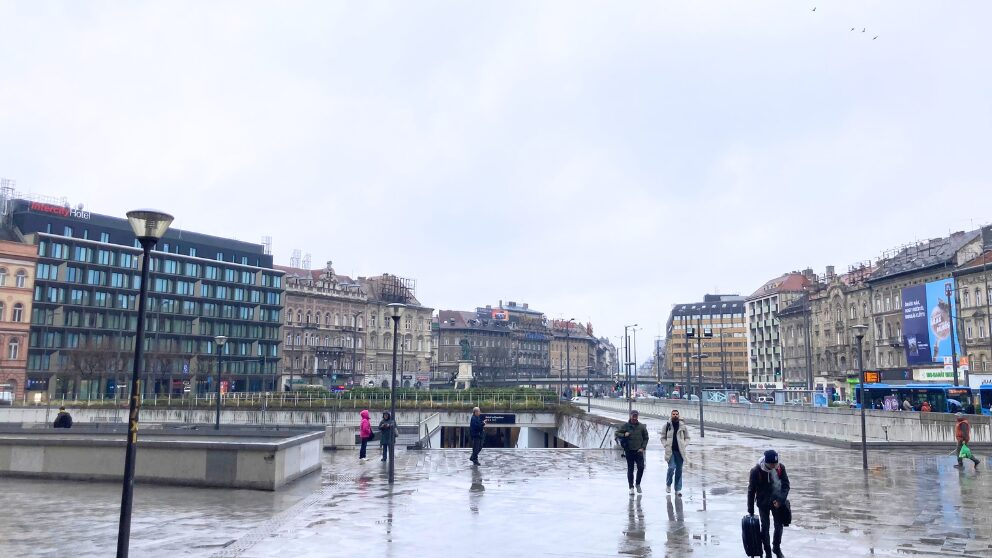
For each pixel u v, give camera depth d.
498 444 69.62
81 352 85.31
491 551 11.21
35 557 10.66
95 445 19.17
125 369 95.62
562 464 24.44
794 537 12.25
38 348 89.38
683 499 16.41
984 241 79.00
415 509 15.02
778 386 124.94
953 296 78.25
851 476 21.09
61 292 93.31
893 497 16.84
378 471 22.17
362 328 133.12
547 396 63.00
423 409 58.09
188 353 104.38
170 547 11.38
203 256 111.88
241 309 113.19
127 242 103.38
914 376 83.00
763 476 10.24
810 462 25.42
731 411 47.41
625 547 11.48
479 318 192.75
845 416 34.00
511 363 179.75
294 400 62.34
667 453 17.23
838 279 107.19
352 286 133.25
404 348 139.88
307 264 137.50
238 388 110.81
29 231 93.56
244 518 13.92
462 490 17.92
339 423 57.16
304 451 20.64
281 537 12.19
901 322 90.94
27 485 18.28
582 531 12.72
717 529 12.89
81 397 90.94
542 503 15.83
